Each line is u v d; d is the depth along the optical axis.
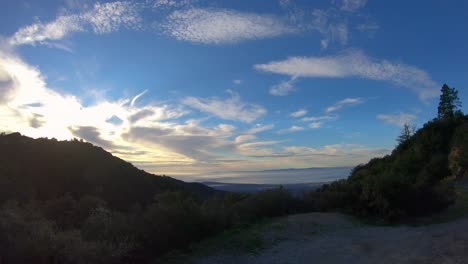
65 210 13.60
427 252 9.40
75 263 7.11
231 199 19.34
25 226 7.45
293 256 10.03
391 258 9.18
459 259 8.41
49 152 49.94
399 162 47.38
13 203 10.05
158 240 10.02
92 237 8.96
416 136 53.69
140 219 10.32
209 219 12.35
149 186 43.97
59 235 7.64
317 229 13.52
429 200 16.33
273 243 11.45
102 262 7.52
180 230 10.93
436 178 38.94
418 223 14.89
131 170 52.12
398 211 15.32
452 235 11.34
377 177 16.81
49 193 35.88
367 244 11.20
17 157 45.69
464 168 35.41
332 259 9.59
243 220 14.88
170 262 9.36
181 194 13.88
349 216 16.20
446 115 66.75
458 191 23.17
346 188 18.33
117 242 8.82
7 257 6.58
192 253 10.20
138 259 9.27
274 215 16.53
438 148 46.47
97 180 43.69
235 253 10.28
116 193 38.91
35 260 6.81
